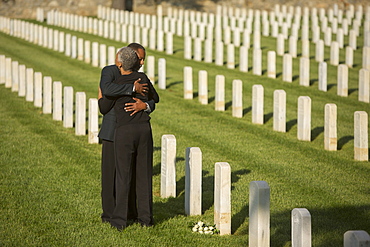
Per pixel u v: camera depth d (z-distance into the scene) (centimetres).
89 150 1827
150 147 1122
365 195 1388
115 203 1166
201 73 2548
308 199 1351
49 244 1045
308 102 1972
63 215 1211
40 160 1681
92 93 2766
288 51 4019
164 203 1331
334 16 5459
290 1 6219
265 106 2523
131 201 1170
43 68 3428
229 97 2697
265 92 2797
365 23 4503
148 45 4256
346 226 1166
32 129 2105
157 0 6144
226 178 1111
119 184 1107
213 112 2408
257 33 3950
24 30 4681
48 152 1780
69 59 3788
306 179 1525
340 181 1514
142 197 1130
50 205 1280
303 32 4272
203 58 3800
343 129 2144
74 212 1234
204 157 1742
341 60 3678
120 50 1116
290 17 5041
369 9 5072
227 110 2455
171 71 3338
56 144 1889
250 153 1798
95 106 1917
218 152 1808
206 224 1160
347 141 1980
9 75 2969
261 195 970
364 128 1733
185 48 3756
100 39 4525
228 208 1118
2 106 2509
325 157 1770
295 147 1889
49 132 2069
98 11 5525
